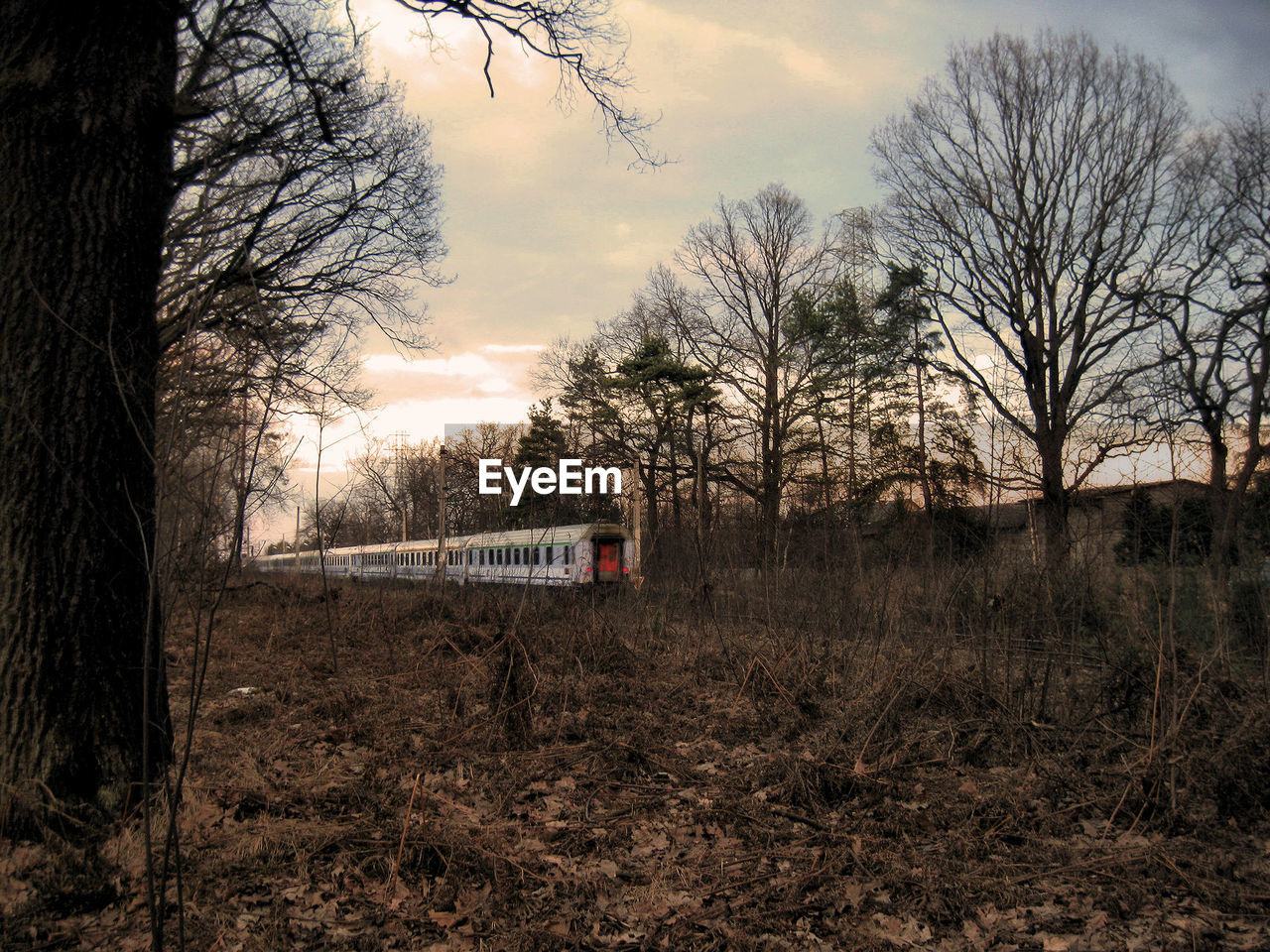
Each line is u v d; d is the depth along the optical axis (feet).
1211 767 17.63
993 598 29.50
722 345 120.88
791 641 33.04
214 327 33.32
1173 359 65.21
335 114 40.57
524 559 81.35
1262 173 67.36
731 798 18.71
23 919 11.89
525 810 17.83
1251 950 11.82
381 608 53.36
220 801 16.75
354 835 15.30
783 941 12.37
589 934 12.42
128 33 17.29
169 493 11.93
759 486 112.16
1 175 16.22
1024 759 21.22
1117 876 14.28
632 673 32.96
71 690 15.43
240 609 59.77
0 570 15.60
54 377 15.97
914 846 15.94
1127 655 23.98
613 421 121.60
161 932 10.44
